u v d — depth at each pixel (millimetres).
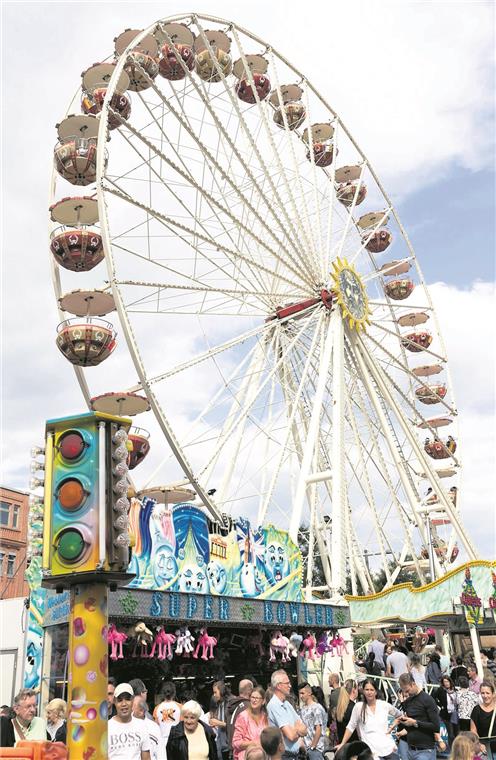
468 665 19328
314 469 28500
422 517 33219
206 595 15875
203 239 24156
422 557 39094
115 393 23109
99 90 26203
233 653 19891
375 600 22500
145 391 21062
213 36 30656
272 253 27188
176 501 22062
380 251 38750
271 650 17875
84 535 5570
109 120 25641
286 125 30953
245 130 26516
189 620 15195
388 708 10734
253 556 18500
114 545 5645
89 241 23734
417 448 33469
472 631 20672
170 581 15383
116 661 16312
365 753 6836
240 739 8875
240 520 18391
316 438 27484
